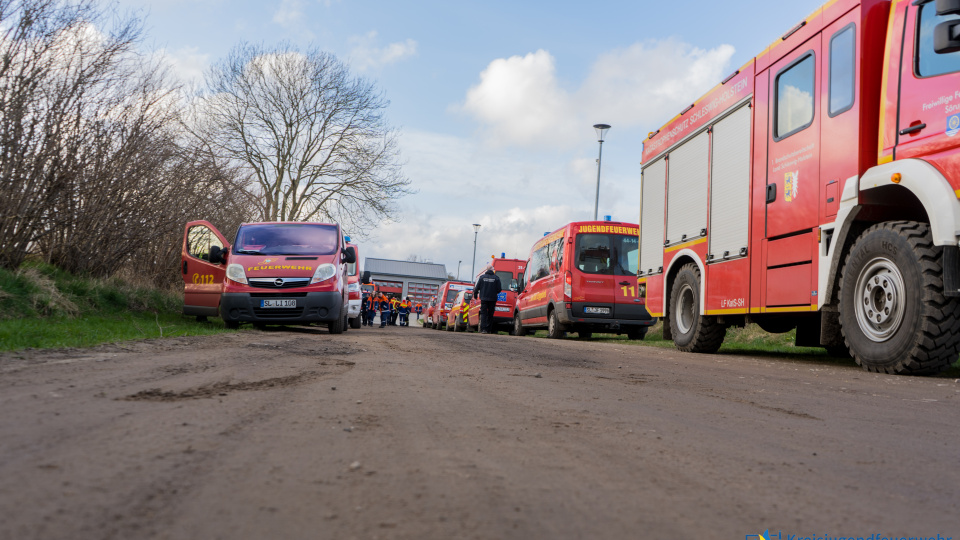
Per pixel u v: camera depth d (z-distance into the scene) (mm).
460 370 4844
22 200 8805
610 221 14383
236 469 1729
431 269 70062
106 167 10305
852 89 5988
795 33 6961
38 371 3748
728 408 3326
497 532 1322
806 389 4363
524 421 2674
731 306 7992
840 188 6094
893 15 5812
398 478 1701
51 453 1816
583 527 1377
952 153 5051
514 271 24016
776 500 1673
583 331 14773
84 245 10719
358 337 9664
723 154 8344
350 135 30766
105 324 8180
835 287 6266
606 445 2248
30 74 8688
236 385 3480
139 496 1457
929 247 5262
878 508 1653
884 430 2842
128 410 2572
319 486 1601
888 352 5520
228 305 10281
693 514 1513
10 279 8219
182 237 13578
